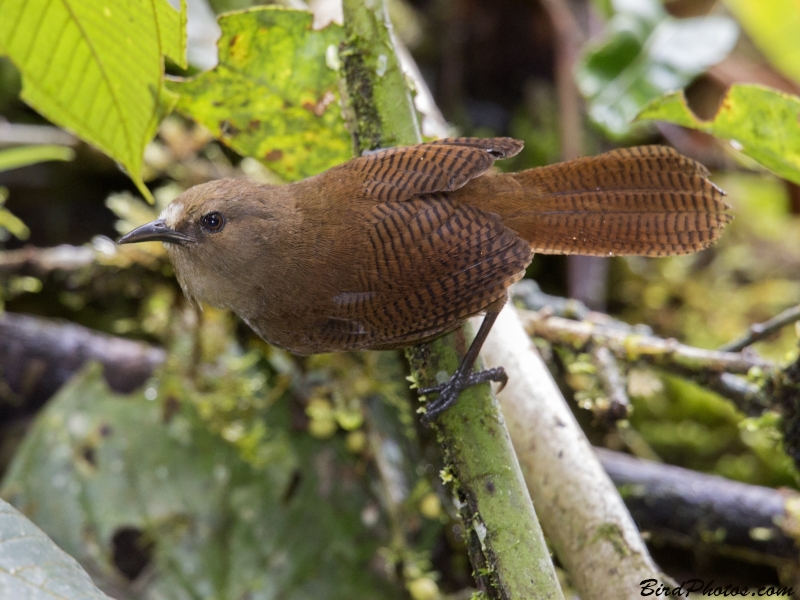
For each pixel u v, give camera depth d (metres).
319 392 7.97
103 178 10.56
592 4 11.60
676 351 6.77
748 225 11.26
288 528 7.67
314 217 5.74
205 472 7.73
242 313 6.14
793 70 10.10
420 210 5.47
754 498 7.40
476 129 11.62
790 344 10.11
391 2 11.62
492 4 11.54
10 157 7.83
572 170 5.63
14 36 5.50
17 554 4.30
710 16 10.80
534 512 4.90
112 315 9.80
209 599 7.36
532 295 8.21
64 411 7.79
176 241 5.96
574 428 5.95
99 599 4.26
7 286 8.38
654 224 5.62
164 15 5.09
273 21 5.90
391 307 5.51
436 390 5.32
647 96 10.15
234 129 6.44
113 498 7.50
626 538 5.56
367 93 5.84
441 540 7.79
